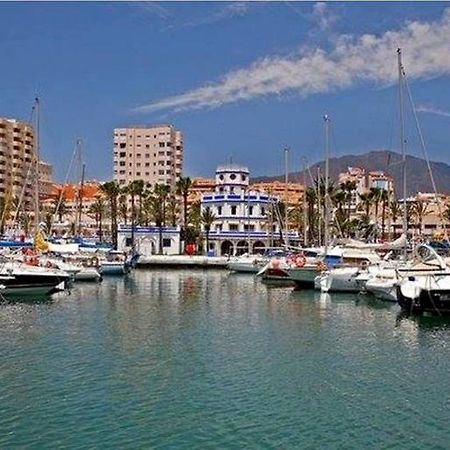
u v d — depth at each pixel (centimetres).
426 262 4988
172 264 11475
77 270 7662
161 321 4450
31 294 5809
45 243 7600
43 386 2622
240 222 13400
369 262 7012
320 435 2072
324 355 3262
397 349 3422
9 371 2866
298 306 5416
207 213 13100
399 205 15200
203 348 3434
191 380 2736
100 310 5044
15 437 2042
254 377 2800
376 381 2736
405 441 2020
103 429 2119
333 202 13275
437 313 4519
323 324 4334
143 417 2242
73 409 2322
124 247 13025
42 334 3825
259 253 12356
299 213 15012
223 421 2206
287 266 7569
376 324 4319
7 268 5681
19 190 19800
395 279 5488
